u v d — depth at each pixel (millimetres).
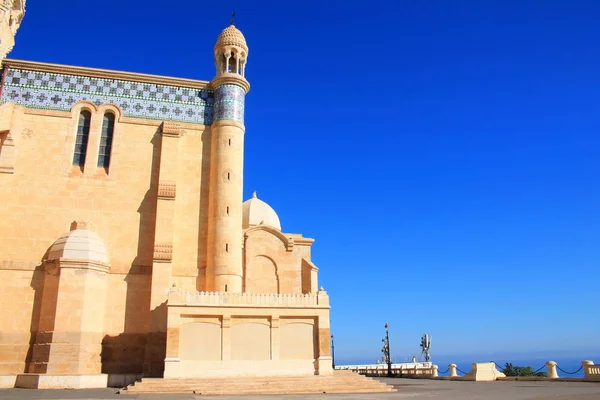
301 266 46500
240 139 42938
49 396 25297
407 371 57844
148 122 42281
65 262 34781
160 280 37406
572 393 25047
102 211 39469
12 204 38031
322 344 34125
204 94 44344
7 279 36188
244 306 33469
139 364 36125
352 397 24688
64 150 40250
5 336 34875
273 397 24969
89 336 34562
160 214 39219
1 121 39250
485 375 43438
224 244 39750
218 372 31953
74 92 41812
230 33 45438
